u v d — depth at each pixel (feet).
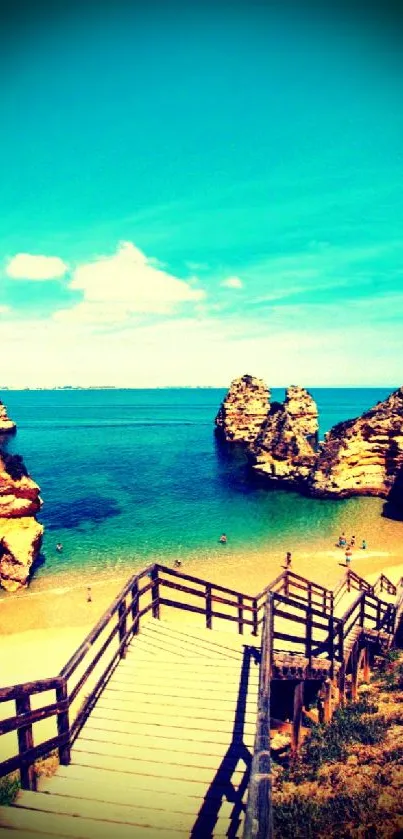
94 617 79.82
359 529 137.18
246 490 186.09
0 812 18.66
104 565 104.99
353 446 174.50
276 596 35.17
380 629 57.06
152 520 143.02
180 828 18.01
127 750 23.31
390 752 34.09
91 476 215.31
